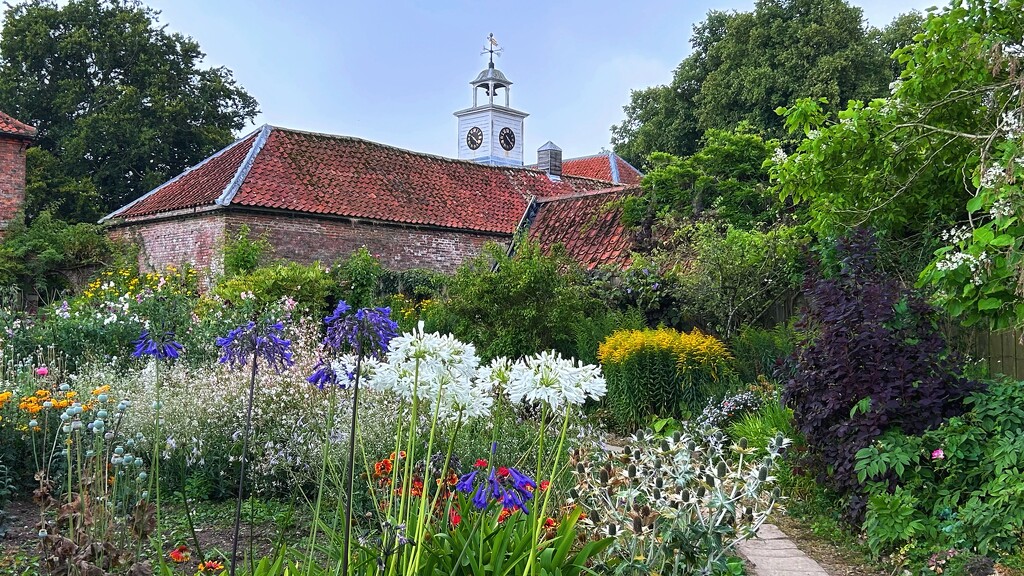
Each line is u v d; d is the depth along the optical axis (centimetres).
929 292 747
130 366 939
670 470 452
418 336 318
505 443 627
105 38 3250
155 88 3228
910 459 582
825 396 643
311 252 1858
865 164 898
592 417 1014
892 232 962
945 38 817
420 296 1758
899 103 866
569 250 1595
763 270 1120
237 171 1853
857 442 610
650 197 1488
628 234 1507
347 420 633
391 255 1983
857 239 702
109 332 1062
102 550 362
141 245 2045
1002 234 601
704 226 1192
